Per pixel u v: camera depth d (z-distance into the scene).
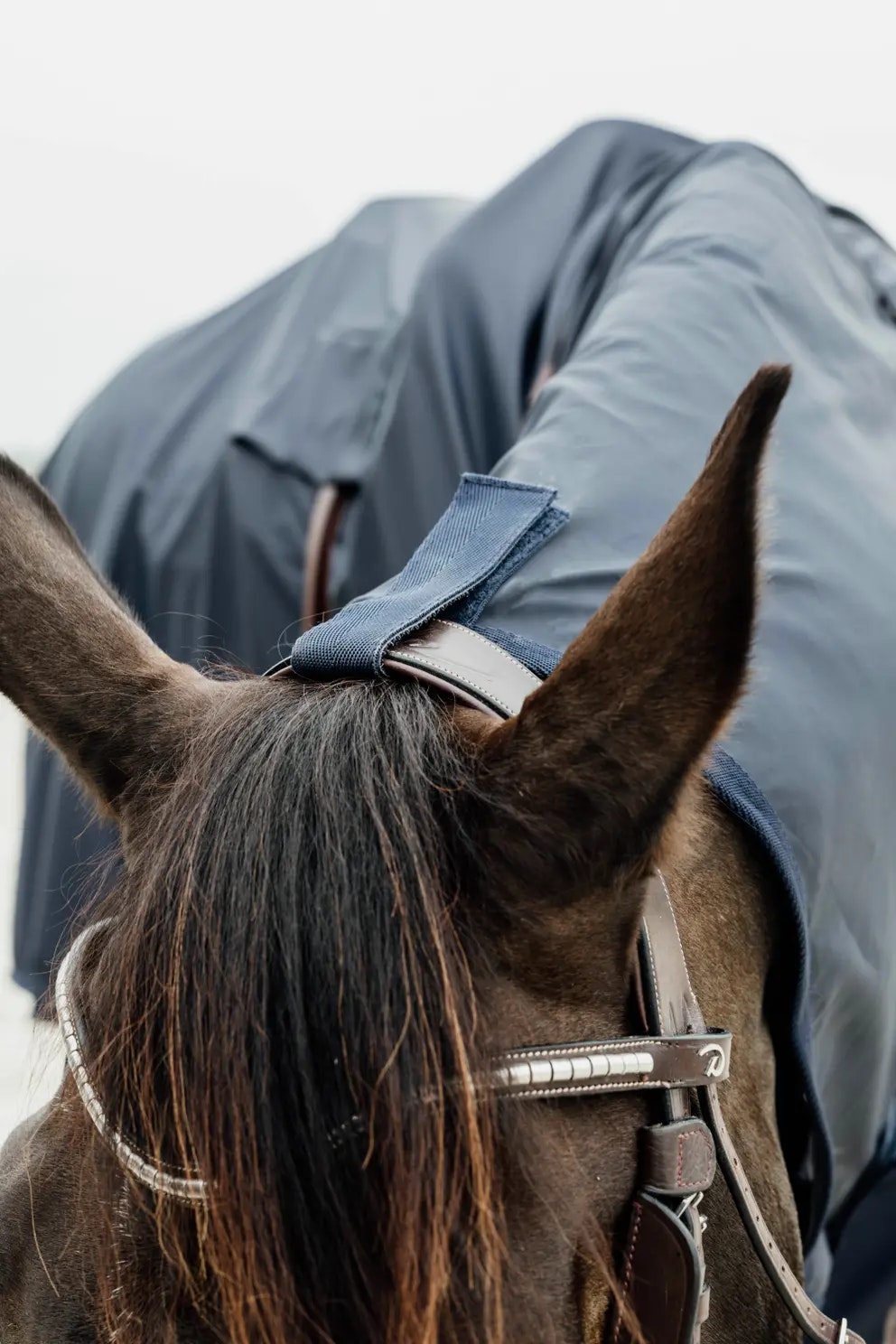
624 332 1.44
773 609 1.28
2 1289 0.91
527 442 1.33
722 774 1.09
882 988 1.33
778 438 1.42
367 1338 0.73
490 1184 0.74
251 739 0.87
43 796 2.16
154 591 2.24
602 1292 0.83
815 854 1.19
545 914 0.83
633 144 2.09
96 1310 0.82
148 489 2.32
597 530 1.21
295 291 2.56
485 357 1.83
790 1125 1.19
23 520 1.13
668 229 1.65
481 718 0.91
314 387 2.21
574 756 0.81
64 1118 0.91
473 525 1.15
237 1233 0.72
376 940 0.76
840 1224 1.48
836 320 1.64
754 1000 1.09
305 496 2.12
